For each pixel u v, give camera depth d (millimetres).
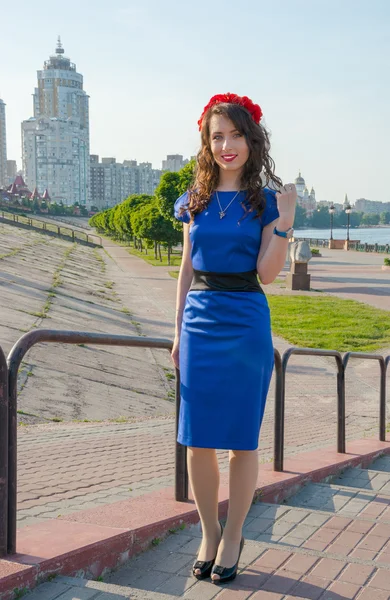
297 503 4176
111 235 99688
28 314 17297
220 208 2703
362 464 5789
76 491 4691
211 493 2809
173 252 63469
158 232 45500
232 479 2777
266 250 2664
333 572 2773
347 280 35406
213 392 2631
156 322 20531
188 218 2789
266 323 2707
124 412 10070
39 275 28453
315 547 3154
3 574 2328
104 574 2732
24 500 4371
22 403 9352
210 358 2643
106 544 2742
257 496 3900
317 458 5496
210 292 2688
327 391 12570
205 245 2691
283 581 2684
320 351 5523
